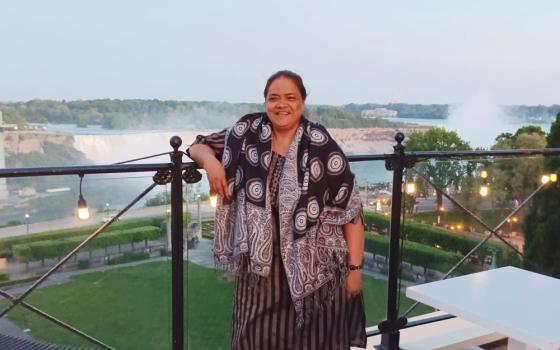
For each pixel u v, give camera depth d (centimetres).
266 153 150
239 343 161
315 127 154
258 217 146
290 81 150
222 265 155
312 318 156
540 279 193
